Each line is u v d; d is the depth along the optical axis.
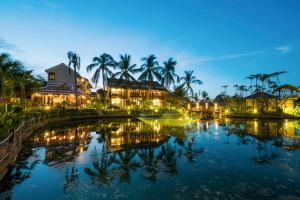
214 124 30.52
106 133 20.64
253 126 27.95
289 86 50.75
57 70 48.94
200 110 74.38
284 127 26.70
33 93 42.53
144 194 7.30
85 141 16.56
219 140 17.19
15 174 9.25
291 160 11.22
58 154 12.62
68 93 43.69
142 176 9.01
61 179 8.70
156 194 7.31
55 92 42.91
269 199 6.93
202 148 14.28
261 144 15.60
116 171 9.66
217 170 9.71
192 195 7.23
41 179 8.70
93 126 26.52
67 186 8.00
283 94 53.78
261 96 55.28
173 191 7.53
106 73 48.25
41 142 16.02
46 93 42.84
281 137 18.72
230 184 8.11
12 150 10.37
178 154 12.66
